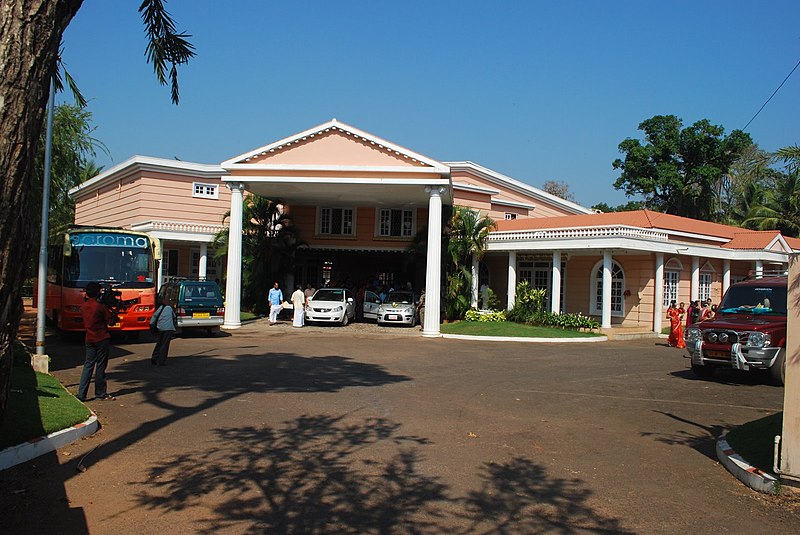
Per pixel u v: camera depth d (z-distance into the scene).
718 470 6.97
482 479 6.39
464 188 34.00
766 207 41.34
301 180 24.81
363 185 25.50
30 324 24.28
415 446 7.59
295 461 6.84
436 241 24.06
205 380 12.06
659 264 26.75
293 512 5.35
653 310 27.03
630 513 5.55
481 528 5.11
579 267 30.11
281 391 11.06
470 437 8.13
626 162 49.78
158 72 9.17
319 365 14.59
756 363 12.77
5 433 6.93
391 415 9.33
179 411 9.26
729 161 47.03
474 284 29.06
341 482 6.17
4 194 4.18
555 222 31.45
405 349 18.86
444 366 15.21
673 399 11.34
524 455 7.35
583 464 7.07
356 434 8.12
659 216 29.47
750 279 15.26
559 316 25.50
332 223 32.28
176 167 33.12
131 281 17.98
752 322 13.33
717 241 31.44
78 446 7.27
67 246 17.53
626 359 17.50
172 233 28.94
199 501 5.58
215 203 34.38
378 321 27.02
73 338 18.59
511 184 40.78
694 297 28.92
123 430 8.08
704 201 47.94
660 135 48.38
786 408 6.21
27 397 8.75
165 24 8.83
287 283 31.22
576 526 5.21
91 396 10.23
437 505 5.61
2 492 5.75
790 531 5.20
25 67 4.25
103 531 4.90
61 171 22.52
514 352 18.81
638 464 7.14
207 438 7.75
